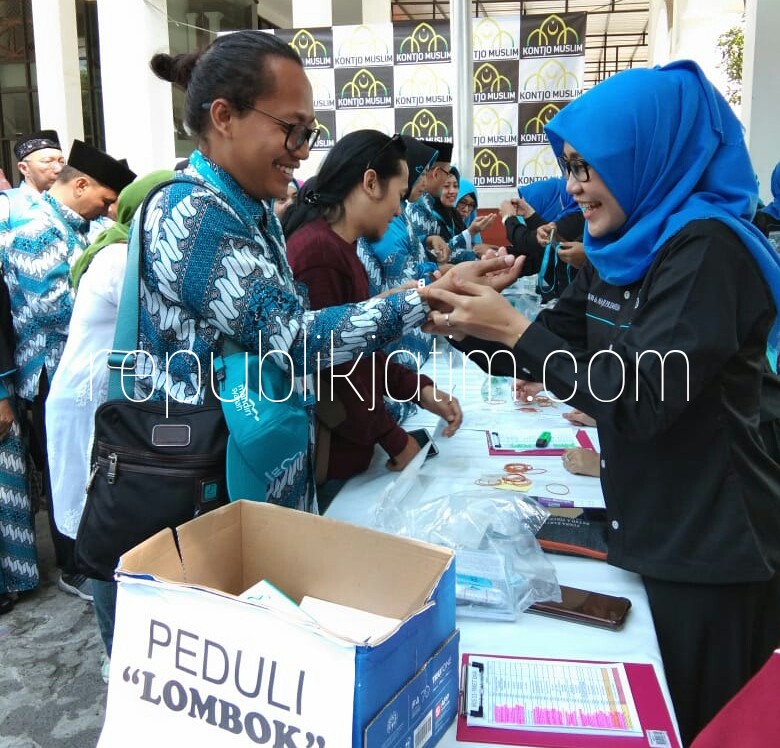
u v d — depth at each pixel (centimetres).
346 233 147
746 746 49
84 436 163
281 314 100
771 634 106
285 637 59
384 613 79
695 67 100
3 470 232
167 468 103
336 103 462
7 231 238
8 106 769
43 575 267
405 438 149
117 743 65
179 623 63
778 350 129
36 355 237
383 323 104
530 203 424
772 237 278
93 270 159
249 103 100
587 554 108
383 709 59
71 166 244
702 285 87
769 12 380
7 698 192
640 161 98
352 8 762
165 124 529
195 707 63
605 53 1512
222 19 648
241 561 88
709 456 96
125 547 104
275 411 102
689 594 98
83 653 213
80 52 750
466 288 104
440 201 371
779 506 99
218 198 102
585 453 147
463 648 86
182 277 99
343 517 124
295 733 58
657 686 78
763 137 393
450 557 73
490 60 453
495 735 71
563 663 82
